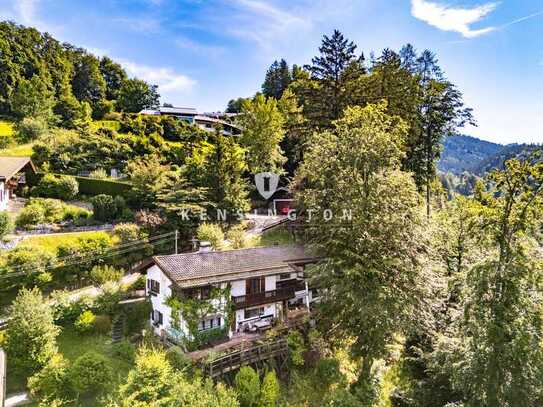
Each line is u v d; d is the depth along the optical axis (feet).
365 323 81.00
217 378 74.54
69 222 139.33
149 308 101.04
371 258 83.97
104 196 148.25
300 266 107.76
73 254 113.29
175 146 233.14
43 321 77.51
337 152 100.94
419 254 85.61
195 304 84.89
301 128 152.97
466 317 64.34
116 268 120.37
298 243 128.06
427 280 83.76
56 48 348.79
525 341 57.88
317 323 96.53
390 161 95.66
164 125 257.75
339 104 140.87
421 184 158.81
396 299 79.36
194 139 252.21
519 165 62.59
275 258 104.47
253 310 97.81
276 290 99.81
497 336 59.47
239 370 76.02
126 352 80.79
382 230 85.05
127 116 274.36
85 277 112.88
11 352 74.33
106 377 70.90
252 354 79.77
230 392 63.77
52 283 106.22
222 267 93.25
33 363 73.61
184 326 84.38
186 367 66.54
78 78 349.41
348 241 86.79
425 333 89.35
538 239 65.57
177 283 82.28
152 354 67.05
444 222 102.42
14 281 98.78
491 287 62.85
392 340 84.28
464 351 66.03
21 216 131.64
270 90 337.52
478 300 63.67
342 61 141.28
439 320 88.63
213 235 130.21
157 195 150.71
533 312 59.72
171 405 53.31
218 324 89.56
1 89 265.34
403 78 148.66
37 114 246.27
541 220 62.59
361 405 71.56
